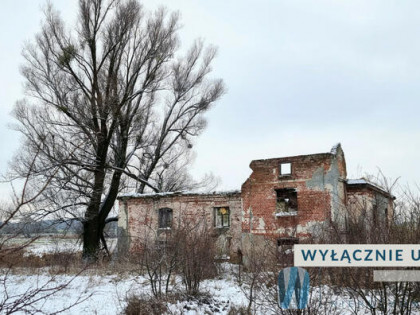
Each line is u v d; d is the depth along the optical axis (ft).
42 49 79.20
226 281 47.73
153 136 106.83
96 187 79.87
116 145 96.02
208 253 42.98
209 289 40.45
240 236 72.49
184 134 111.65
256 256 36.68
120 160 90.43
